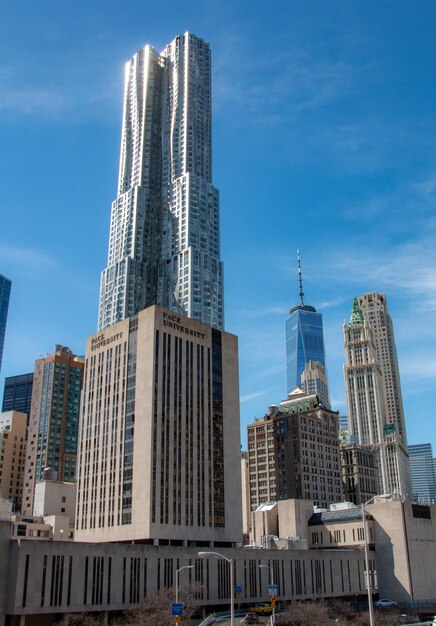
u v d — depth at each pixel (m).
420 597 172.88
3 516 175.12
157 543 153.38
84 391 189.25
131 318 182.12
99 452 175.62
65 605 117.25
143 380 170.00
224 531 170.25
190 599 124.44
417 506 184.88
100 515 167.75
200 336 185.88
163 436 164.62
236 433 185.25
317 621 121.56
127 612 123.00
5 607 111.31
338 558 172.75
